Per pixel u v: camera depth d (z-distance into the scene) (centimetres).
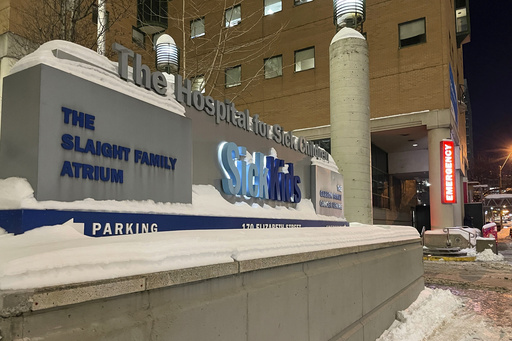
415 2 2214
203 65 1313
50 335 180
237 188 545
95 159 340
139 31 1641
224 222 486
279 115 2519
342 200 920
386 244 662
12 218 281
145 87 418
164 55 1056
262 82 2570
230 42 2467
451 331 658
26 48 927
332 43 998
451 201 2056
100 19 884
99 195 340
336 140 973
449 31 2358
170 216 401
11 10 993
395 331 605
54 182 304
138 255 234
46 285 181
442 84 2120
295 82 2492
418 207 3080
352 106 961
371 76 2298
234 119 572
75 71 337
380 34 2291
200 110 506
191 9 2286
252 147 616
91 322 201
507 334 643
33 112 301
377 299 596
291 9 2542
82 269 201
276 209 652
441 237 1989
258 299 323
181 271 254
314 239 442
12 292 167
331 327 443
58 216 298
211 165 518
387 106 2245
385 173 2911
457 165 2514
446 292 923
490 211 6694
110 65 383
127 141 374
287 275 379
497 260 1795
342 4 1025
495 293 1018
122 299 219
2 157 314
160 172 411
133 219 358
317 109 2420
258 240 352
